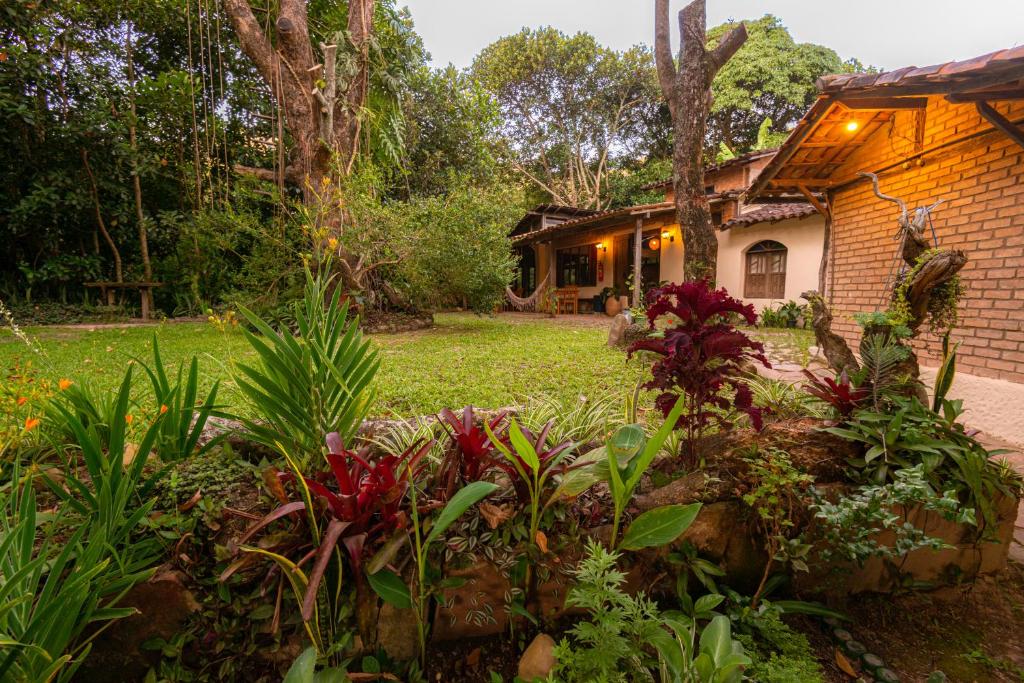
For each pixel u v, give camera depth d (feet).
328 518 4.91
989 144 13.01
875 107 13.14
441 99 53.26
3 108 31.96
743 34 18.58
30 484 4.16
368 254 28.53
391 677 4.78
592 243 51.90
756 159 40.32
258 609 4.73
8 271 39.04
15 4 32.35
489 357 20.13
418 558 4.71
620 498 5.07
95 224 39.63
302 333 6.14
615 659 4.20
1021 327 12.22
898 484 5.60
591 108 80.02
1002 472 7.06
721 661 4.04
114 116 36.68
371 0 34.55
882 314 8.58
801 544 5.78
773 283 35.83
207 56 43.42
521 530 5.46
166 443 6.10
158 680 4.58
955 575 6.70
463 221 29.45
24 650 3.52
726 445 7.12
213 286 40.11
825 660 5.51
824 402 8.77
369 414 11.34
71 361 17.49
